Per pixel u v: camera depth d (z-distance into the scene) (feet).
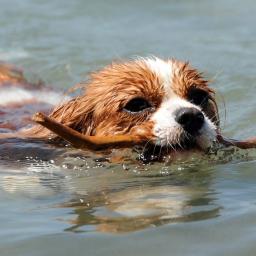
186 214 28.58
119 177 34.22
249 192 31.53
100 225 27.55
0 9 73.67
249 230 26.55
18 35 65.98
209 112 37.37
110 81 36.35
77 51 61.26
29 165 35.55
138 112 35.04
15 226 27.81
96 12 73.31
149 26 68.80
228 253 24.66
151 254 24.66
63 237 26.40
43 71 57.31
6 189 32.68
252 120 44.34
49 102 47.62
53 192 32.27
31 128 38.70
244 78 52.70
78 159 35.83
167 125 33.96
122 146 34.01
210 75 53.88
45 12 73.00
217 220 27.71
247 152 37.58
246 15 71.72
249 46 61.77
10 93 49.60
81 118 36.99
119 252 24.97
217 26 68.33
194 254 24.61
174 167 34.99
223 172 34.63
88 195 31.68
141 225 27.43
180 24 69.51
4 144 37.40
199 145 34.45
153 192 31.83
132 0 76.89
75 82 54.54
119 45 62.64
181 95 35.40
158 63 36.68
